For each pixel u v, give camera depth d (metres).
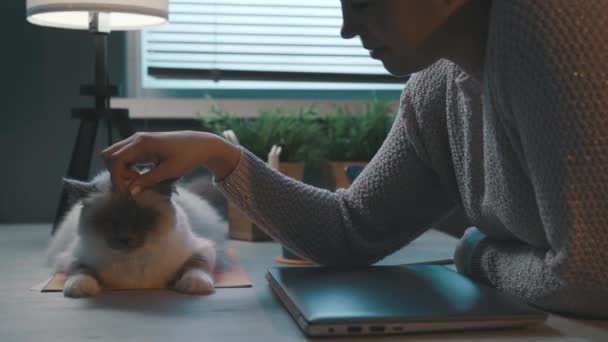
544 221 0.75
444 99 1.04
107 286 1.08
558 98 0.71
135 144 0.95
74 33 2.09
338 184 1.83
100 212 1.09
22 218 2.09
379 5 0.75
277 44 2.32
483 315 0.78
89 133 1.69
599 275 0.73
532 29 0.72
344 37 0.82
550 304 0.87
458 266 1.14
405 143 1.10
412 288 0.92
